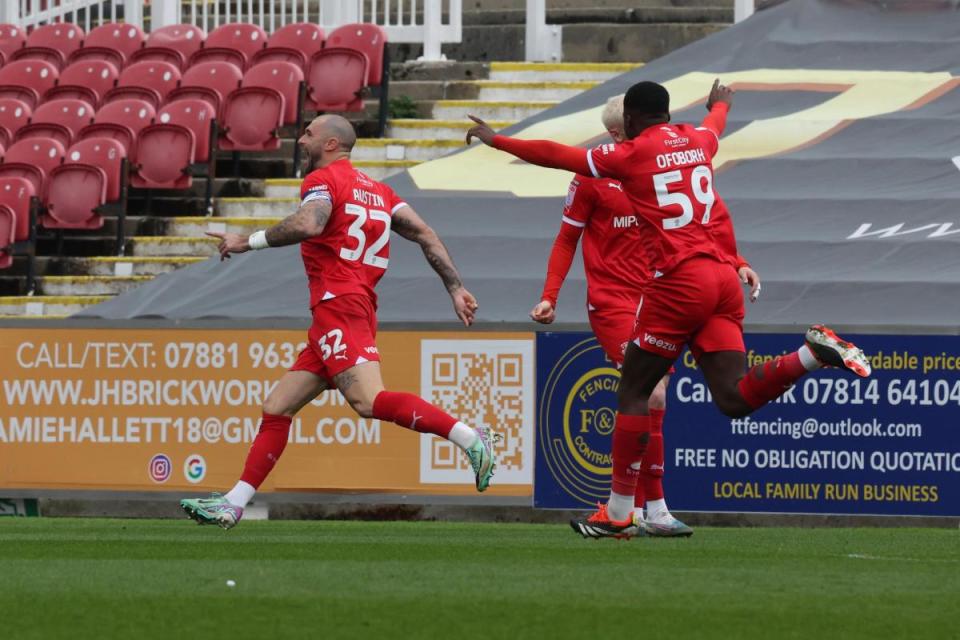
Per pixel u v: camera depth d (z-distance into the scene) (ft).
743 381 70.49
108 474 105.91
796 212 131.85
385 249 80.12
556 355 101.76
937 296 118.11
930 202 131.34
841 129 144.36
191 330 105.29
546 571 62.13
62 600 52.42
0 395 106.83
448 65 197.77
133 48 201.67
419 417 77.51
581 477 101.71
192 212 173.68
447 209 137.49
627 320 82.79
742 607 51.37
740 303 72.18
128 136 174.60
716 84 77.97
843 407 99.60
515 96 191.52
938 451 98.89
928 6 163.63
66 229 170.71
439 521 105.19
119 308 127.44
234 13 220.23
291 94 180.55
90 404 106.11
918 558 71.05
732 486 100.48
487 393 102.37
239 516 82.12
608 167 71.41
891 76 154.20
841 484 99.55
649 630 46.39
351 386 78.69
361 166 173.68
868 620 48.70
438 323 102.68
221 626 46.73
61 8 218.79
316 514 107.14
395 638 44.62
